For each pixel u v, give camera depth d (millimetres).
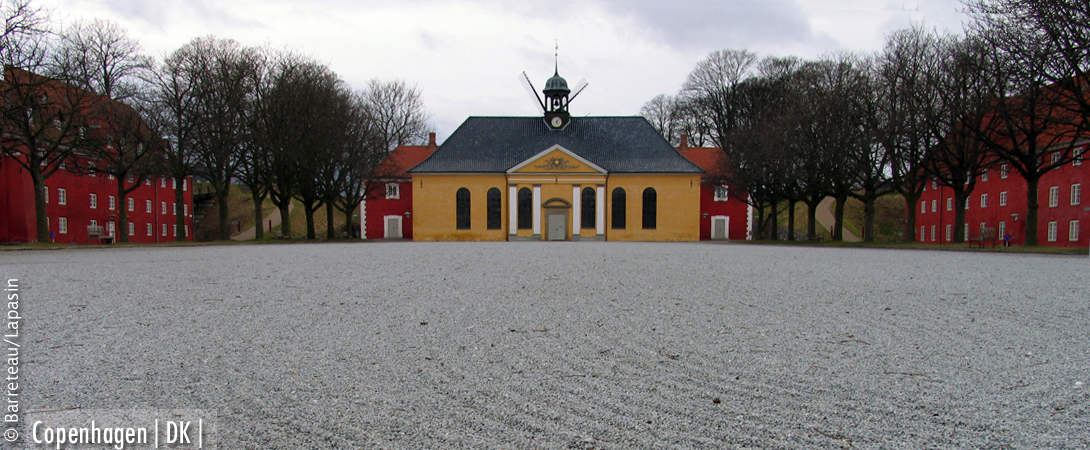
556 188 48781
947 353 5871
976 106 28188
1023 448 3615
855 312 8289
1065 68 24031
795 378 5047
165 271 14297
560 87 52531
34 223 42156
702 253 23406
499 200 49312
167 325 7289
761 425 4016
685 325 7344
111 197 52875
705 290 10695
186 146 36688
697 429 3957
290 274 13555
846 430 3918
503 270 14664
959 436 3803
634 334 6816
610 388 4801
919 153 32438
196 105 36750
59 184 45938
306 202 44500
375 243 38156
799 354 5859
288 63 41406
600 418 4160
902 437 3797
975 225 48750
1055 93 25641
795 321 7613
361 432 3910
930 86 31047
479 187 49156
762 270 14906
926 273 14102
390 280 12281
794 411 4273
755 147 42312
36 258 19688
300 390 4738
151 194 58750
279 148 39656
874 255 22500
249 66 38656
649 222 49219
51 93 32000
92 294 10008
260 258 19500
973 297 9727
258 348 6094
